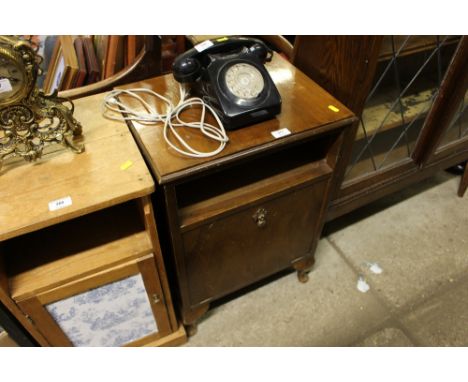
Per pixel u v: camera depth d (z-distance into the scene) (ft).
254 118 2.60
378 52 2.75
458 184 5.49
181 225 2.64
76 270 2.48
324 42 3.09
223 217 2.81
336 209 4.07
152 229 2.49
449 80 3.59
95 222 2.80
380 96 3.56
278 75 3.16
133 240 2.68
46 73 4.61
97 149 2.40
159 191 2.50
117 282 2.70
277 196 2.97
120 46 3.70
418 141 4.17
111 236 2.70
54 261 2.53
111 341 3.29
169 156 2.38
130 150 2.40
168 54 4.14
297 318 3.97
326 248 4.66
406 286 4.26
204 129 2.56
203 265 3.12
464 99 4.19
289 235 3.50
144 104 2.76
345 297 4.16
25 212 2.02
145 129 2.57
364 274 4.37
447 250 4.63
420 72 3.58
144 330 3.39
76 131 2.43
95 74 3.79
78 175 2.23
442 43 3.38
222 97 2.52
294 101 2.88
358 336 3.82
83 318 2.86
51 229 2.73
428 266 4.46
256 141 2.51
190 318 3.58
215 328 3.88
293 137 2.56
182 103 2.70
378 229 4.87
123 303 2.93
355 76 2.94
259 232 3.21
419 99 3.82
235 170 3.11
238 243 3.16
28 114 2.16
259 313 4.01
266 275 3.82
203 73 2.64
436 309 4.04
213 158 2.38
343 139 2.88
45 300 2.48
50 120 2.35
